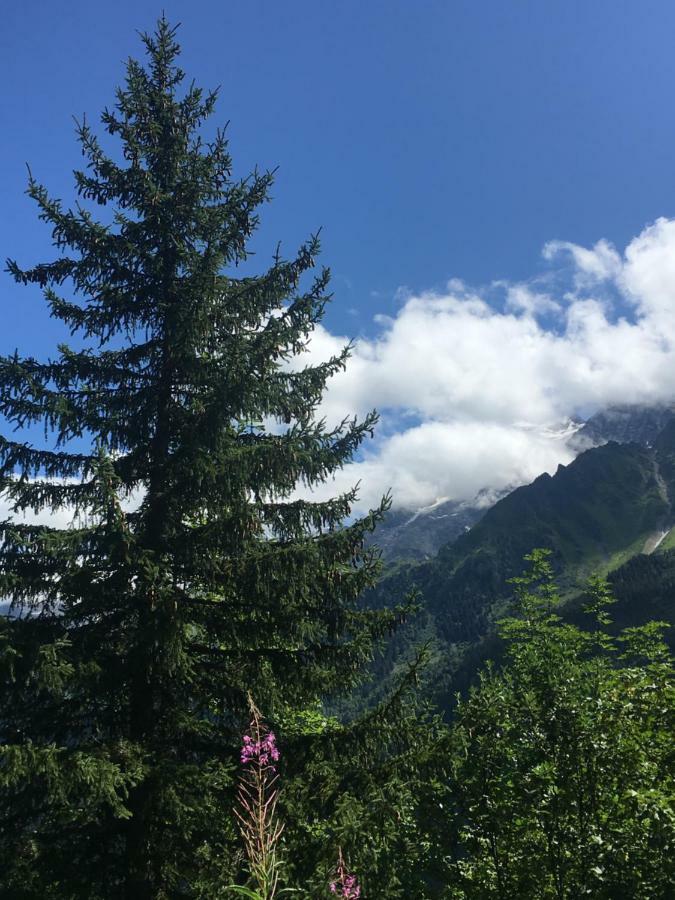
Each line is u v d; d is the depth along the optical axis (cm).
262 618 923
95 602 833
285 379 1055
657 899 709
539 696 849
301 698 942
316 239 1052
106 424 947
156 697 898
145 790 777
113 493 759
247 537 891
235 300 1070
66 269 1016
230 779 750
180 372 1037
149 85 1116
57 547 768
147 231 1071
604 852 762
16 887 687
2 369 871
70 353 970
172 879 792
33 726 823
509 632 1459
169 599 796
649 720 843
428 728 822
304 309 1041
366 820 685
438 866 804
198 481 882
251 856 404
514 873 829
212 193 1102
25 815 768
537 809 791
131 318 1062
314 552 859
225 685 902
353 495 928
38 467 901
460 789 812
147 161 1097
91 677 791
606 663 1055
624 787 790
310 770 792
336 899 510
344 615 901
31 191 959
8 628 755
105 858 793
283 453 917
